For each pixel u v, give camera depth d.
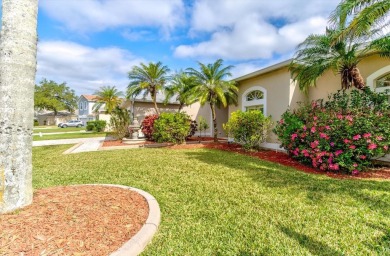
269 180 5.66
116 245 2.52
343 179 5.98
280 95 11.06
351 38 7.03
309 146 7.56
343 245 2.79
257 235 3.02
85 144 15.00
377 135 6.40
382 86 8.43
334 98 7.95
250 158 9.06
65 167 7.43
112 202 3.62
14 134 3.06
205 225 3.29
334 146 6.82
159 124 13.58
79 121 48.56
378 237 2.96
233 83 13.92
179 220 3.44
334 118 6.94
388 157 7.72
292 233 3.07
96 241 2.55
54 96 59.94
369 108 6.96
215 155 9.77
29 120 3.25
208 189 4.92
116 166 7.45
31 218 2.86
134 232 2.81
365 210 3.83
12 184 3.04
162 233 3.04
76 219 2.95
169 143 14.16
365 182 5.62
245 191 4.79
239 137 11.34
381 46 7.04
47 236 2.54
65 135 24.02
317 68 8.51
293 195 4.55
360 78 7.84
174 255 2.58
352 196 4.52
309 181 5.60
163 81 18.58
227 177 5.95
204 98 13.66
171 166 7.38
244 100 14.13
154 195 4.54
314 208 3.90
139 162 8.09
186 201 4.22
